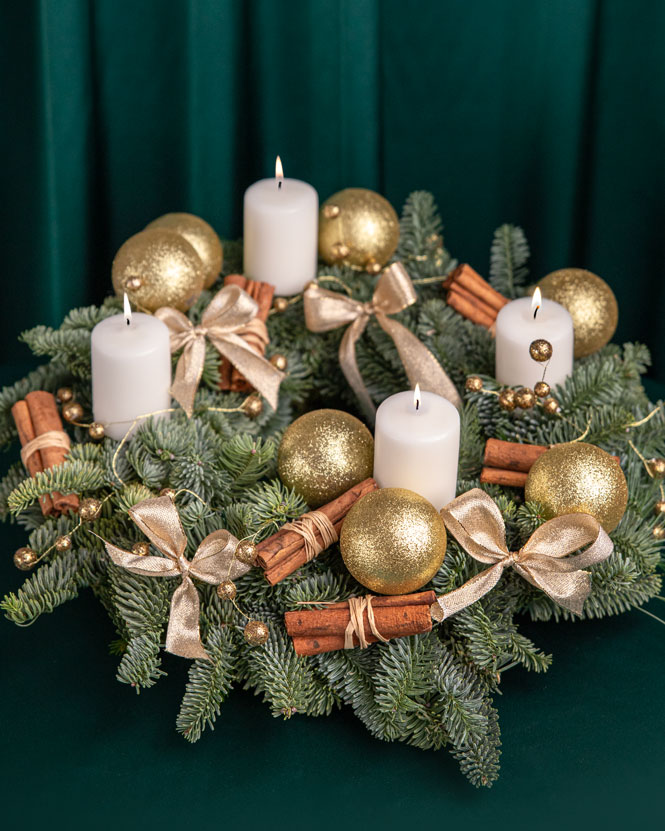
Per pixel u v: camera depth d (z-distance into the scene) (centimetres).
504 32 127
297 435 96
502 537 92
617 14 124
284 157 133
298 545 92
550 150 131
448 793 87
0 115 125
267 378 104
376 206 113
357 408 115
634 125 128
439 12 127
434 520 89
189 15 123
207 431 101
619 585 95
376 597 90
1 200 129
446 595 90
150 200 132
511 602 95
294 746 90
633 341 137
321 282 113
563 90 128
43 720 91
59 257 131
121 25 125
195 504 95
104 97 127
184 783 88
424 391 100
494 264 119
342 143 131
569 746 90
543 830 85
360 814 86
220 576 91
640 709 92
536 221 135
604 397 103
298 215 110
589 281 108
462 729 88
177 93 127
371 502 89
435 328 109
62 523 97
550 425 101
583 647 97
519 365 102
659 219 130
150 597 92
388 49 129
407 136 133
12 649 96
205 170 130
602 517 94
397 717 88
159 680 94
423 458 92
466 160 134
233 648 92
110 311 107
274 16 126
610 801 87
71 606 100
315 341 113
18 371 124
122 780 88
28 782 87
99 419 100
